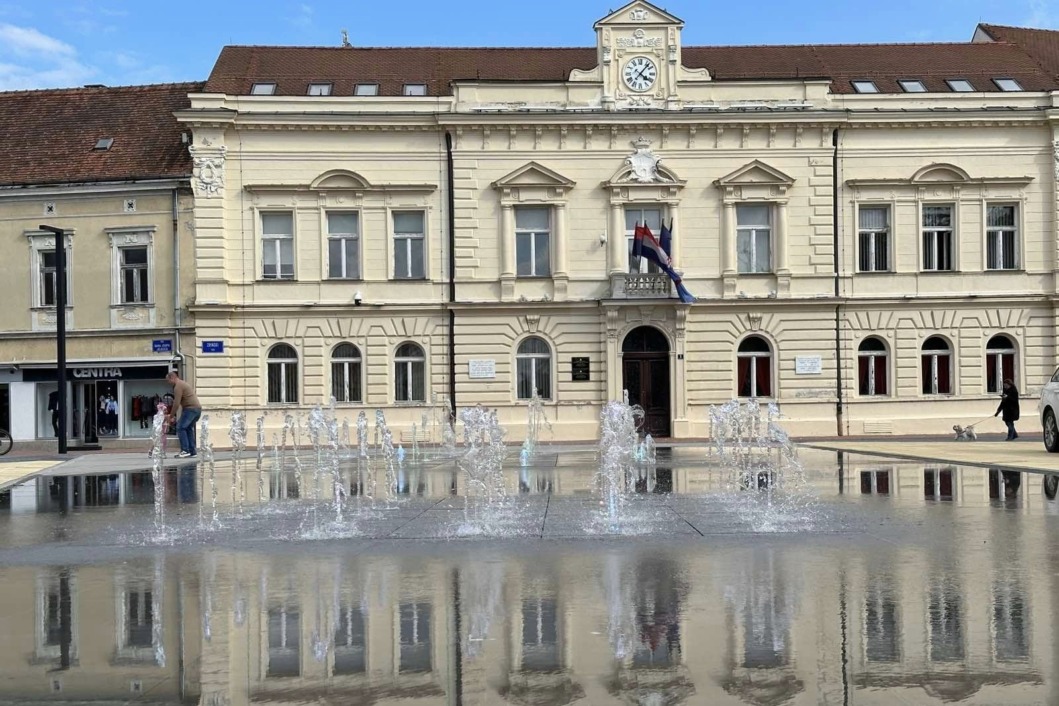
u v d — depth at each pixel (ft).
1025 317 118.83
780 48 130.31
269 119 114.32
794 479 57.82
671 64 116.88
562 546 33.37
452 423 116.37
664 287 115.24
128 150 121.08
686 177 117.19
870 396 118.52
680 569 28.63
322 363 116.37
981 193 118.42
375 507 46.42
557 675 18.30
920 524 37.52
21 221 119.34
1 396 119.65
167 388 118.21
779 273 117.29
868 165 118.11
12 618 23.70
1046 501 44.68
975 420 118.83
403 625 22.43
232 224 115.55
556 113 115.34
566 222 116.88
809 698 16.67
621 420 56.49
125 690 17.76
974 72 124.26
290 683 18.12
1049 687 17.08
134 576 29.07
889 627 21.48
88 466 79.66
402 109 115.85
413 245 117.91
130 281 118.62
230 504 49.37
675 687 17.40
